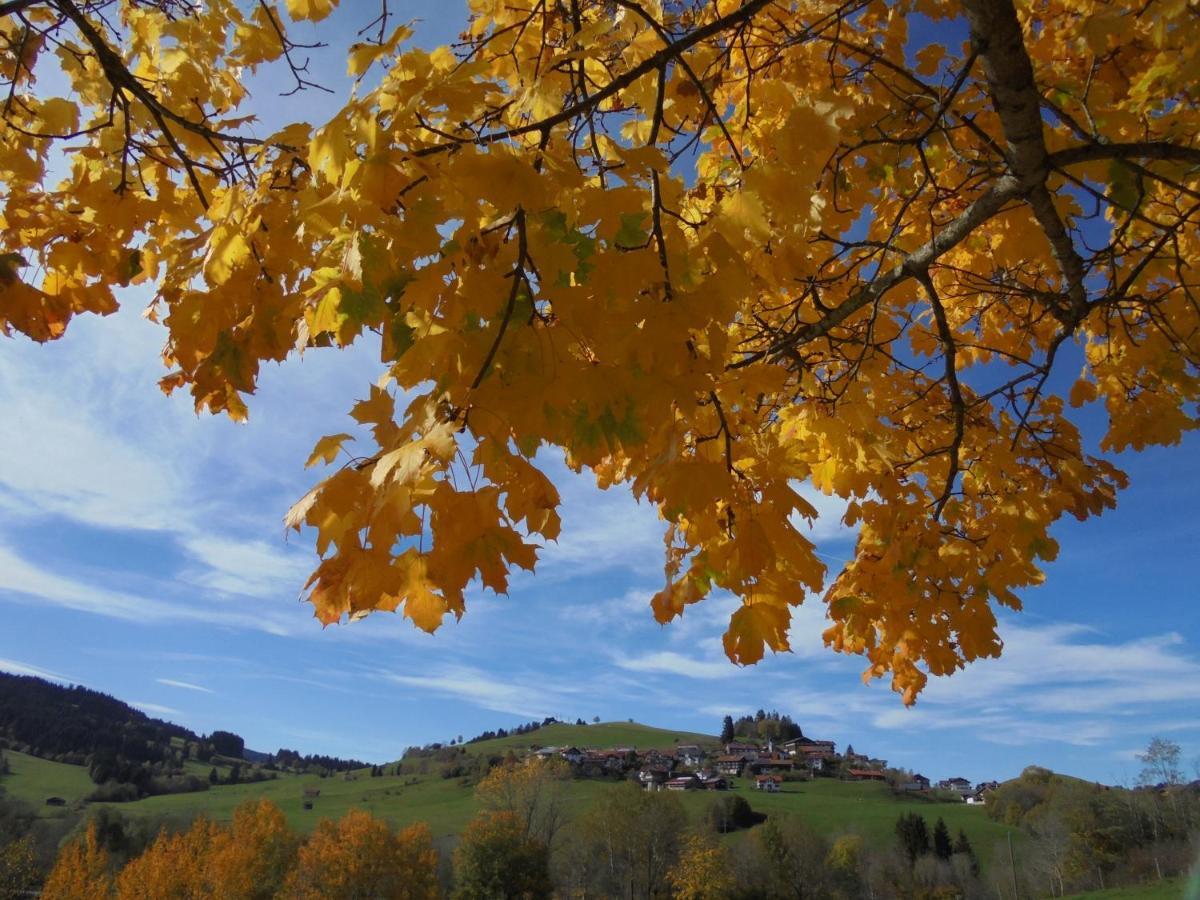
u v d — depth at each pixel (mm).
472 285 1392
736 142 2771
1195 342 3375
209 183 2594
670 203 1772
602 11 2812
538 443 1436
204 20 2707
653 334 1366
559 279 1452
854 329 3551
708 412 2205
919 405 4016
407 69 1579
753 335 3346
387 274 1482
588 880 47281
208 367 1671
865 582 3576
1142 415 3748
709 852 44906
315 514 1360
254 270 1690
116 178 2531
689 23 2918
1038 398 3898
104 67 2068
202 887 39500
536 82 1665
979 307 4102
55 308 2299
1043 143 2320
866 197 2971
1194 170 2510
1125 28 2393
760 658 2084
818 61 2947
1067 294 3254
